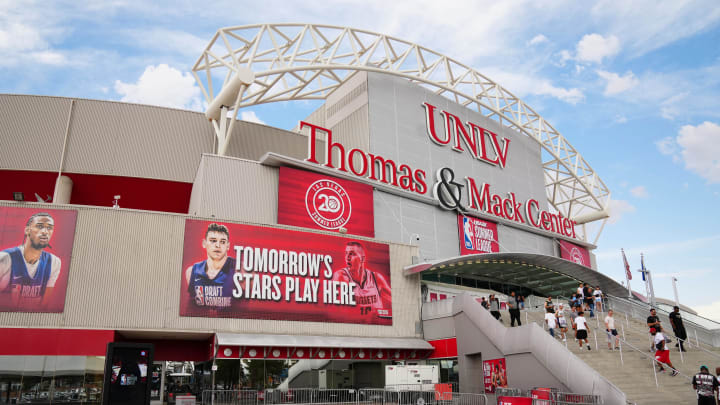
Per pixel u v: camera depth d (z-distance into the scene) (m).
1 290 25.59
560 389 23.73
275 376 30.55
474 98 55.81
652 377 23.89
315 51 49.25
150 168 41.75
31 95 41.00
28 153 39.75
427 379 31.30
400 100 48.88
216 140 44.12
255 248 31.67
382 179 44.12
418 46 52.16
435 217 47.72
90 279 27.12
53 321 25.98
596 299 39.09
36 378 25.09
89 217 27.98
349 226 39.88
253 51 42.34
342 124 48.69
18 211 26.84
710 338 30.17
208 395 28.48
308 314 32.34
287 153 47.06
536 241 57.97
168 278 28.75
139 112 42.78
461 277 45.50
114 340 26.86
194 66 45.16
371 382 33.72
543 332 25.67
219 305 29.66
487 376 29.67
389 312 35.78
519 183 59.22
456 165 51.84
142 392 20.52
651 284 46.38
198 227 30.34
